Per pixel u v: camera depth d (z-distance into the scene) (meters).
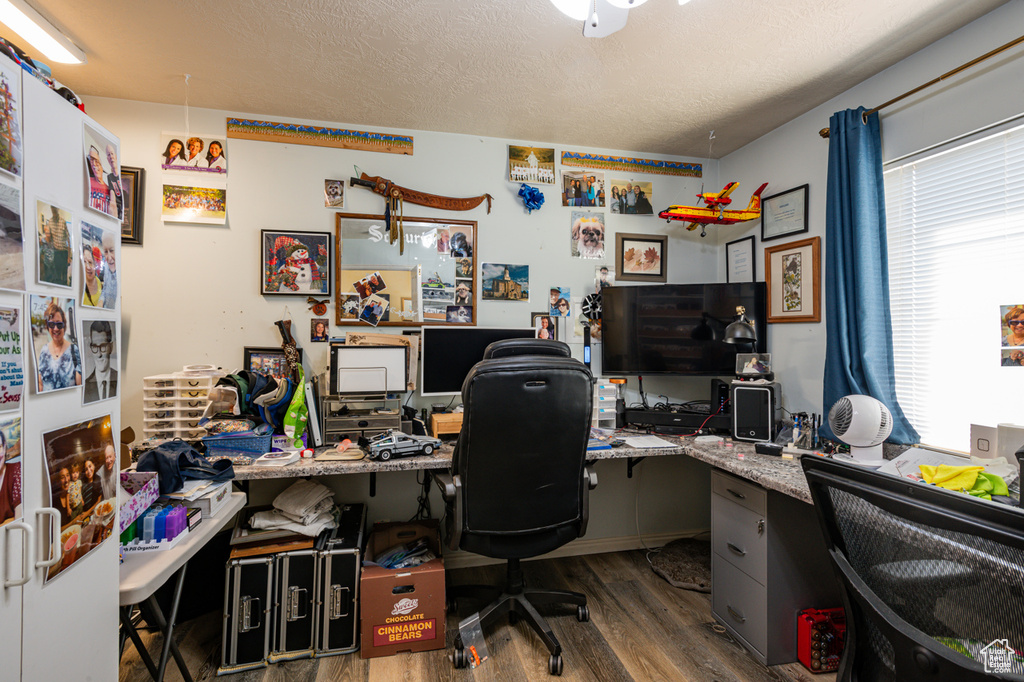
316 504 1.95
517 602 1.89
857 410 1.72
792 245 2.41
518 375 1.51
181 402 2.06
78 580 0.94
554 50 1.82
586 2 1.26
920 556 0.81
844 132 2.02
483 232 2.63
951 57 1.72
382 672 1.71
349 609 1.82
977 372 1.69
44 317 0.84
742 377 2.41
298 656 1.78
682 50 1.82
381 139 2.49
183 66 1.93
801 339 2.38
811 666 1.69
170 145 2.26
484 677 1.68
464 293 2.59
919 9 1.59
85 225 0.97
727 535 1.96
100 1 1.53
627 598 2.22
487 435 1.55
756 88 2.11
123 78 2.02
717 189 2.99
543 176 2.71
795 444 2.06
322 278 2.41
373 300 2.46
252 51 1.82
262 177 2.36
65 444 0.90
